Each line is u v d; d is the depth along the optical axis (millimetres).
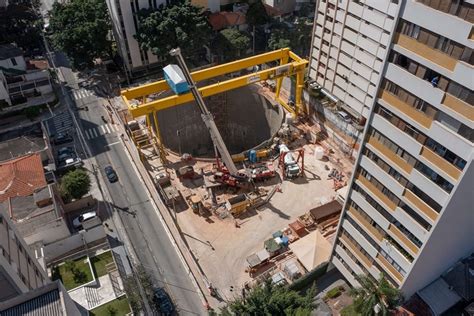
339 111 79250
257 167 75750
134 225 64688
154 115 72312
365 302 44312
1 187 62250
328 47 78562
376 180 39938
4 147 72750
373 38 66812
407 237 38938
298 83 82250
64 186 65312
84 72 102250
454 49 27859
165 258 59781
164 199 69000
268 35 105500
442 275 49469
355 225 46250
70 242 58188
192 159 78062
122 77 100188
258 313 43219
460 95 28672
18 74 91562
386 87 34688
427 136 32375
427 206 35062
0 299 37781
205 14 103438
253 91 94062
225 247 61656
